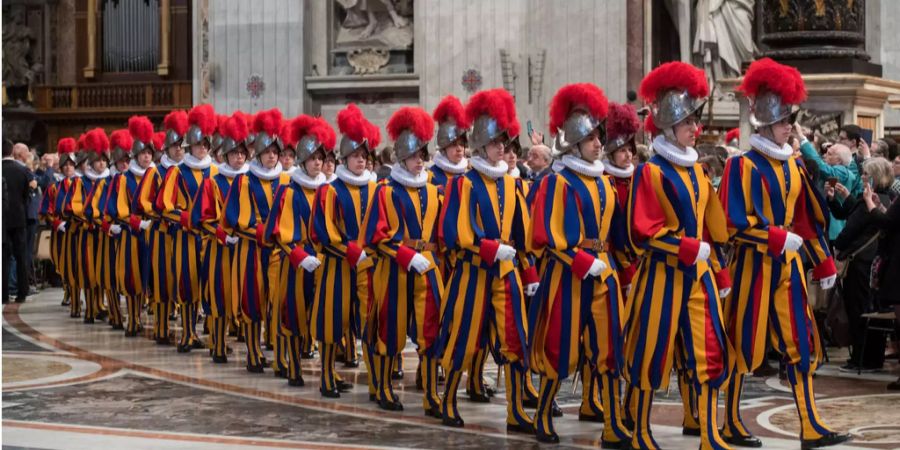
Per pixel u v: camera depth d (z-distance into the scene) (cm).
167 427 1474
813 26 2658
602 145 1323
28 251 3325
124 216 2427
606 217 1320
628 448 1297
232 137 2047
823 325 1973
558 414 1532
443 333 1446
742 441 1317
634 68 3719
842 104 2628
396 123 1552
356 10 4206
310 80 4175
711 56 3662
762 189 1291
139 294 2444
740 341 1303
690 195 1232
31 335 2484
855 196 1912
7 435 1420
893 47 3759
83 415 1563
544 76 3856
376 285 1559
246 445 1352
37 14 5122
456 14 3962
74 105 4953
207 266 2062
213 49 4244
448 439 1382
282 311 1781
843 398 1653
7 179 3095
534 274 1427
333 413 1570
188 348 2222
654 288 1234
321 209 1666
